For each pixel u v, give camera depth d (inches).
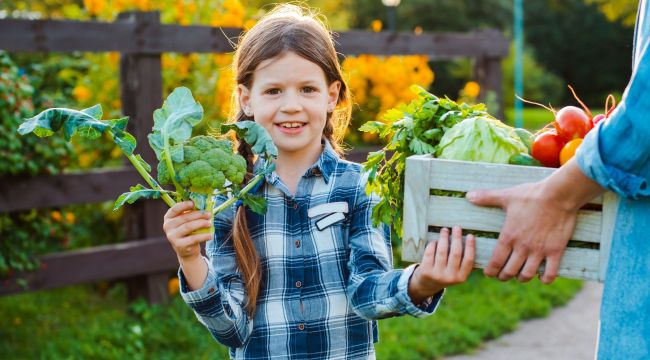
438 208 62.9
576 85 1266.0
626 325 53.6
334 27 400.5
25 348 172.2
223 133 71.4
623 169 51.9
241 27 201.9
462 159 66.1
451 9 1000.2
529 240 58.0
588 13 1243.2
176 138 68.6
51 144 174.9
